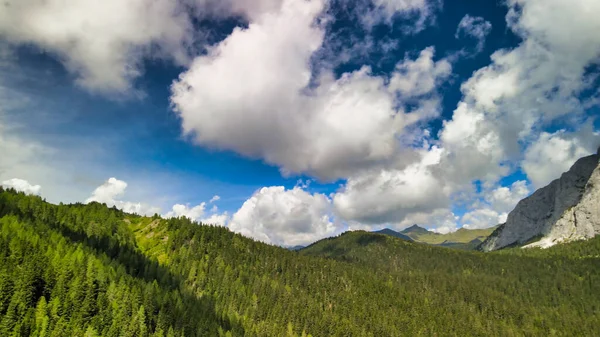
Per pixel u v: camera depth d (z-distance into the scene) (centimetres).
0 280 12244
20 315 11819
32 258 13800
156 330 14175
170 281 19912
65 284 13438
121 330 13188
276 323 19962
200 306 18125
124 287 14950
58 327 11819
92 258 16112
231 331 16938
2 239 14450
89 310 13100
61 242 16975
